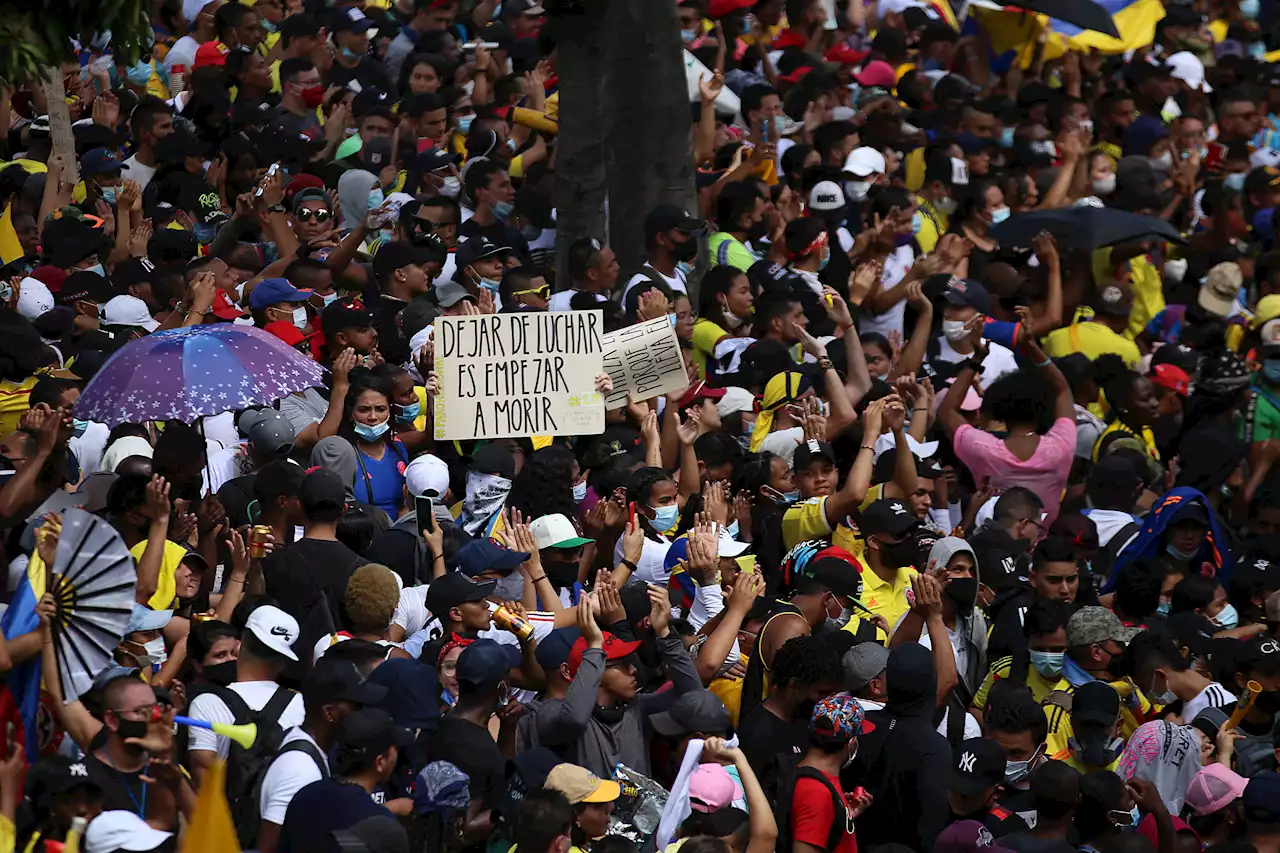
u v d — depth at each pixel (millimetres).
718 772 14648
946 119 36594
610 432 21859
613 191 28266
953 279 26328
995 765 15250
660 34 28047
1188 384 27672
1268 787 15656
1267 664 17703
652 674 16781
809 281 27156
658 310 23578
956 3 45125
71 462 20141
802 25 39469
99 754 13836
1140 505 24281
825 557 18250
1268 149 39188
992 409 22891
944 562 18875
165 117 29703
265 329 23547
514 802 14750
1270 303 29422
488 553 17312
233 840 11414
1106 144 39438
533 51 37469
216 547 18891
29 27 19250
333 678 14211
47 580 14281
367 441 20688
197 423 21484
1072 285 29969
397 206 27641
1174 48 43750
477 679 15078
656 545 19828
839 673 15828
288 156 31266
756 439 23125
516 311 21688
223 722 14773
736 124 34656
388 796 14906
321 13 35594
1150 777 17188
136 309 23734
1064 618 18344
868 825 15453
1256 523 26516
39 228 27922
